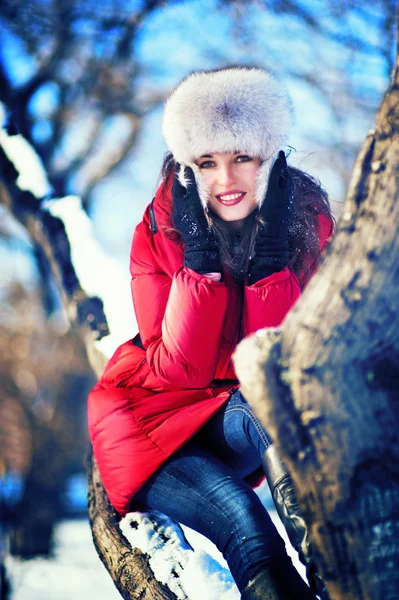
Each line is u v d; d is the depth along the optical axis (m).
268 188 1.99
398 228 1.25
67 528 11.84
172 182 2.12
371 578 1.30
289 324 1.34
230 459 2.10
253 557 1.71
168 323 1.96
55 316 13.62
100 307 3.49
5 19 6.86
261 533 1.75
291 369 1.31
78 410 12.17
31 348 13.23
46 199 4.21
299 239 2.08
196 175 2.00
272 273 1.98
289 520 1.66
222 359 2.11
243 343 1.38
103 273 3.71
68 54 7.29
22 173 4.28
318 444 1.30
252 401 1.36
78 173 10.02
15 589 7.17
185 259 2.01
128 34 7.52
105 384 2.25
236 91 1.94
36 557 9.59
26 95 5.60
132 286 2.15
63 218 4.04
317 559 1.37
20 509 10.16
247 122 1.93
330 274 1.30
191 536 2.69
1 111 4.67
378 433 1.29
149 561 2.11
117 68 8.16
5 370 12.27
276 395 1.32
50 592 7.61
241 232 2.08
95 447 2.15
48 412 12.47
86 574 8.54
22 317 13.74
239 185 1.99
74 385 12.20
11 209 4.24
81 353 12.40
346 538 1.32
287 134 2.02
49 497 10.44
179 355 1.96
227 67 2.06
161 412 2.09
